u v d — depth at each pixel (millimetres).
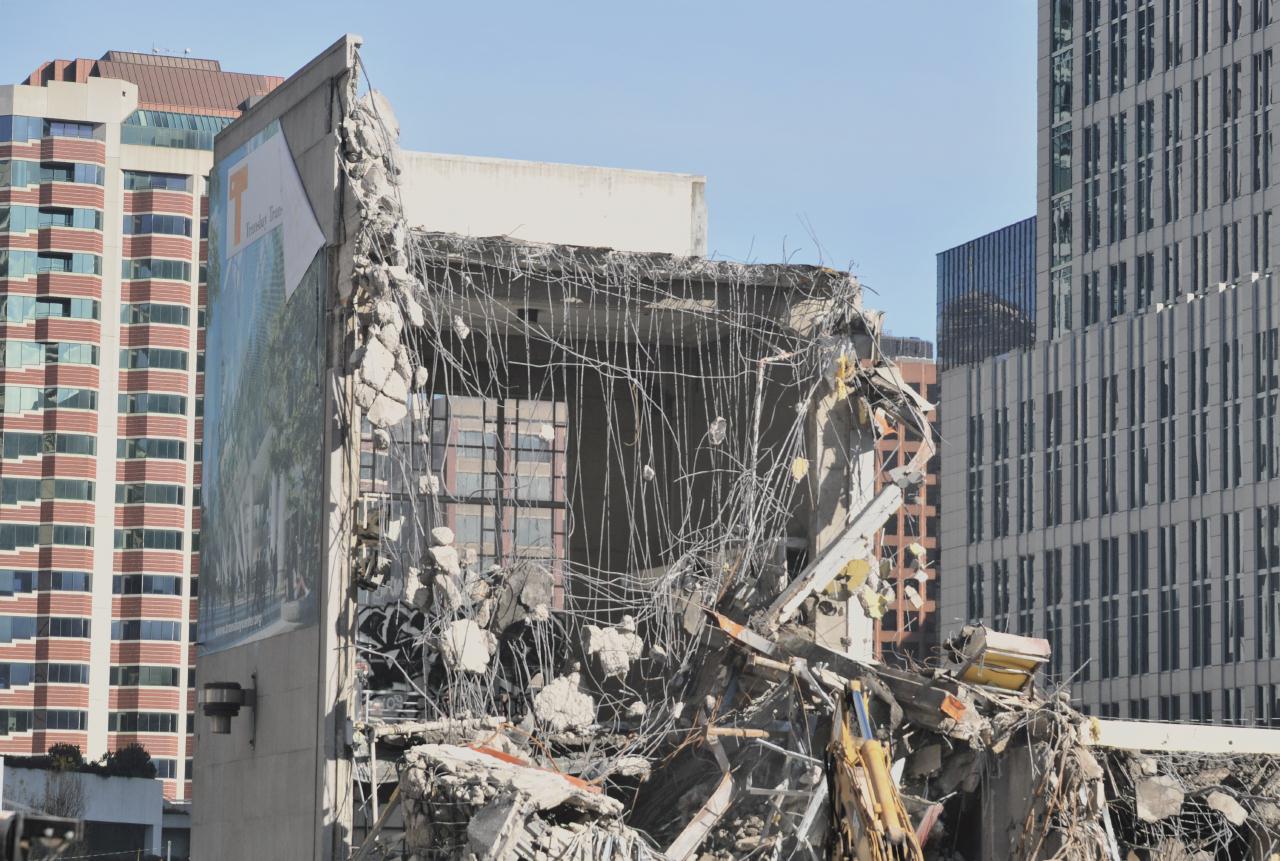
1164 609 126438
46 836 15914
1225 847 41938
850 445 50188
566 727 44969
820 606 47656
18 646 178500
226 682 48562
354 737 43719
